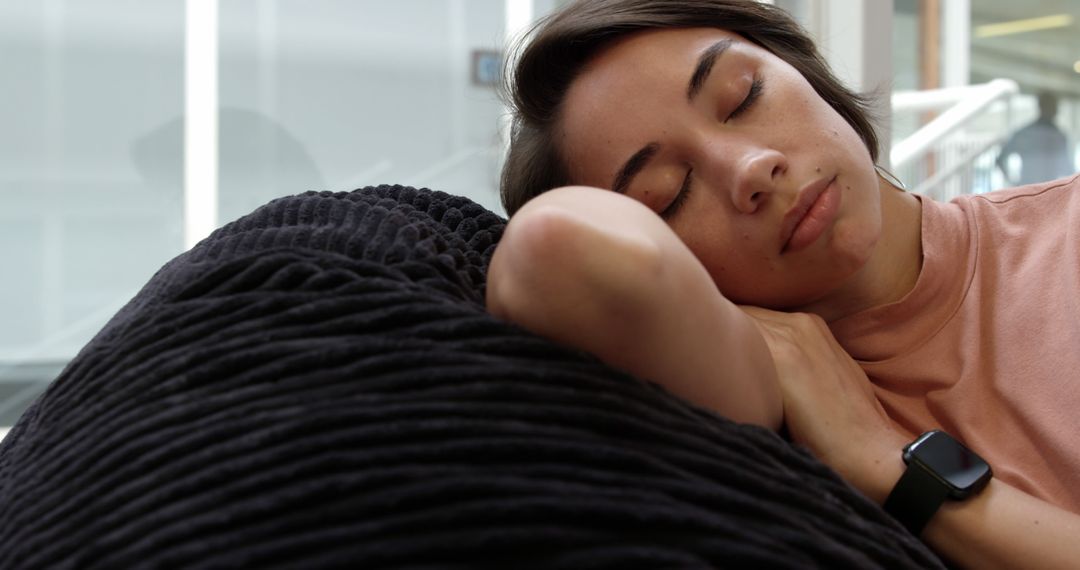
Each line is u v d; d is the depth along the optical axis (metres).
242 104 2.43
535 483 0.45
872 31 1.65
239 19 2.42
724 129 0.85
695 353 0.58
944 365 0.88
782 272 0.85
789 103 0.85
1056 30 3.18
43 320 2.35
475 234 0.84
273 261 0.64
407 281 0.61
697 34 0.92
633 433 0.51
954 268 0.92
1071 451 0.79
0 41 2.29
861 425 0.77
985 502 0.70
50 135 2.33
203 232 2.42
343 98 2.48
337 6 2.47
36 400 0.77
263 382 0.54
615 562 0.43
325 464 0.46
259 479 0.46
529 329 0.56
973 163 2.83
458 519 0.43
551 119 1.01
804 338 0.83
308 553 0.43
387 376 0.52
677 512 0.46
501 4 2.56
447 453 0.47
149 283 0.80
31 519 0.52
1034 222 0.95
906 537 0.60
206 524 0.45
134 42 2.37
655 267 0.52
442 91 2.54
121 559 0.45
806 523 0.52
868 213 0.84
